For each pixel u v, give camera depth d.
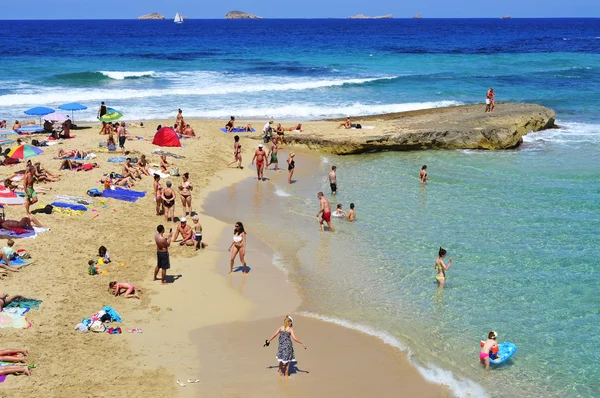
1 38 130.38
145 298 15.01
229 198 23.91
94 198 21.61
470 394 11.85
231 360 12.62
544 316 14.91
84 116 38.12
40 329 12.86
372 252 18.72
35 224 18.38
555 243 19.23
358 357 13.01
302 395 11.52
